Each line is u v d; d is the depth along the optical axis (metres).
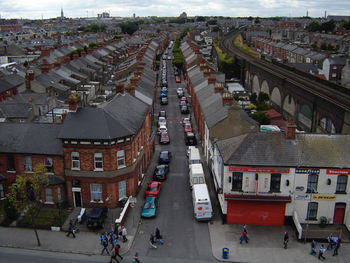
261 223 35.69
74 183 38.06
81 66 104.56
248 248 31.92
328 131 55.75
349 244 32.31
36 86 72.06
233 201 35.19
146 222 36.41
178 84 117.88
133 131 39.59
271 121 70.25
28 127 40.81
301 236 32.84
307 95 63.09
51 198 39.03
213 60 160.38
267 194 34.66
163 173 46.00
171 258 30.64
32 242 32.84
